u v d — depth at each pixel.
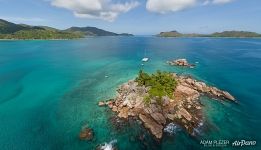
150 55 133.25
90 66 96.38
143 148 33.72
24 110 47.66
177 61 97.12
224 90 60.59
